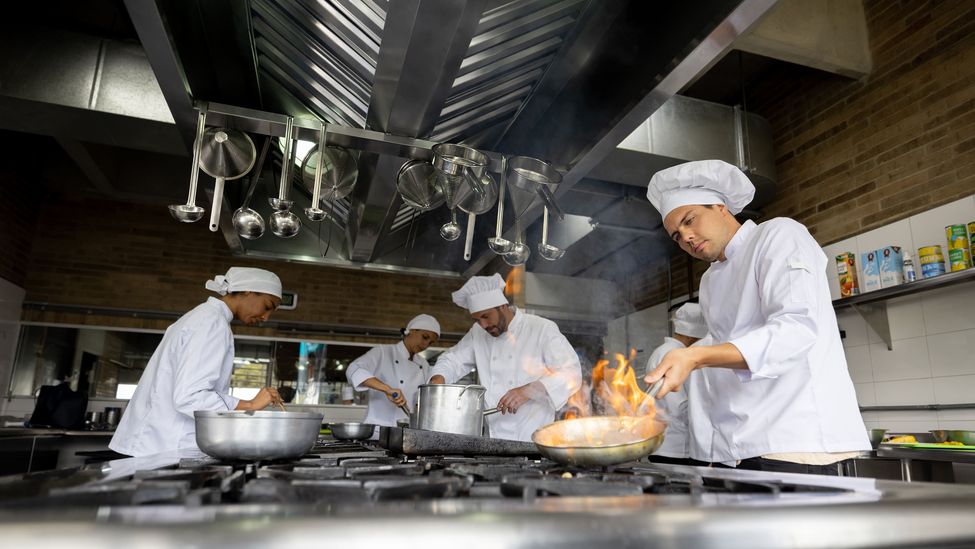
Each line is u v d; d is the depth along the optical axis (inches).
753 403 54.1
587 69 74.3
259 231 78.4
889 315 126.0
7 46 108.6
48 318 206.5
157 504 23.2
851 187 139.1
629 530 19.1
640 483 31.0
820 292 54.0
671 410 112.7
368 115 75.4
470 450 53.3
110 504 22.8
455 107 76.7
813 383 51.3
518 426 104.0
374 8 56.9
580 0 64.9
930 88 124.3
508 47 67.4
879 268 123.0
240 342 222.8
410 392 154.5
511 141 90.4
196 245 225.9
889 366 124.8
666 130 128.3
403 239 123.3
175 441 72.5
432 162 80.4
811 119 152.6
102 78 111.0
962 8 120.0
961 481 96.3
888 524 22.4
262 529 16.8
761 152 145.1
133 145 124.5
